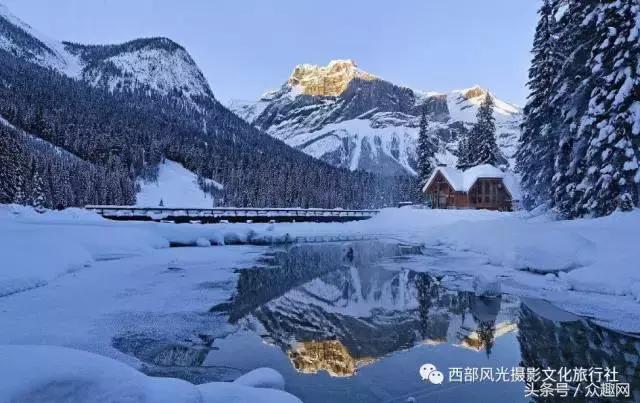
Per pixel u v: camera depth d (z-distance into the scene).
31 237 17.55
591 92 22.34
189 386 4.53
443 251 26.05
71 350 4.35
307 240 34.62
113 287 14.79
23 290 13.86
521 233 21.59
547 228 21.11
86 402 3.77
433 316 11.50
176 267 19.67
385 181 130.38
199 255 23.95
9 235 16.91
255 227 40.06
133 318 11.04
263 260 22.66
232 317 11.34
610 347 8.77
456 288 15.27
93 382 3.93
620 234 16.72
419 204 60.41
